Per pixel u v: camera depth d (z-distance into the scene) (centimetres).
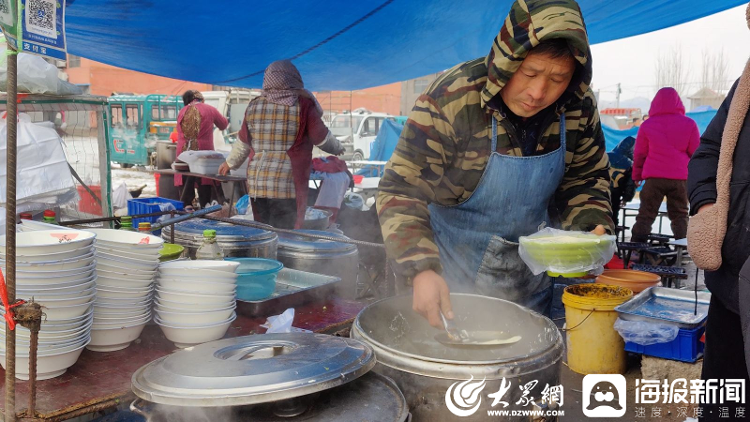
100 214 466
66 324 125
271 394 92
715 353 163
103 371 133
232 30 410
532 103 152
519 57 141
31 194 366
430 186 171
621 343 298
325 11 373
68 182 386
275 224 407
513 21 144
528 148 172
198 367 102
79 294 126
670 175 576
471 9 382
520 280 191
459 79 165
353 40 451
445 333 143
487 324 157
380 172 952
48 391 121
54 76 403
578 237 160
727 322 158
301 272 212
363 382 116
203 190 639
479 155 170
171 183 656
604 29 468
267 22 392
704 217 151
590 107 178
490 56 153
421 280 142
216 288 147
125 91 2133
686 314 283
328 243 246
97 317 140
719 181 145
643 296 308
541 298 203
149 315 149
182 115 683
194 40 441
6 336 106
